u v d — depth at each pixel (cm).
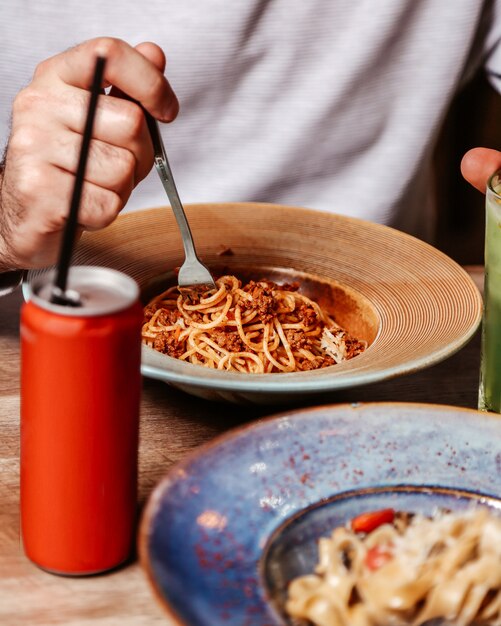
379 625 82
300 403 129
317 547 92
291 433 99
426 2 216
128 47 126
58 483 87
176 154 220
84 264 147
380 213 229
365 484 97
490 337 121
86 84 134
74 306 83
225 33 207
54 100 135
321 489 96
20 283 157
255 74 214
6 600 88
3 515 101
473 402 134
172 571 81
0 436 117
